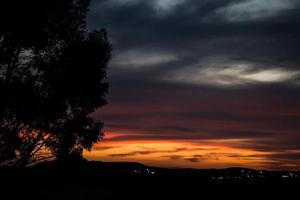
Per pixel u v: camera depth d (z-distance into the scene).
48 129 22.44
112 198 34.34
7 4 19.81
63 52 22.23
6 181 20.91
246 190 59.31
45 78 22.03
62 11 22.06
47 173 22.55
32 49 21.59
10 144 21.06
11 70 21.09
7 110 21.05
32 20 20.34
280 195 54.59
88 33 23.23
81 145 23.30
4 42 20.64
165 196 45.50
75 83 22.11
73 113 23.05
